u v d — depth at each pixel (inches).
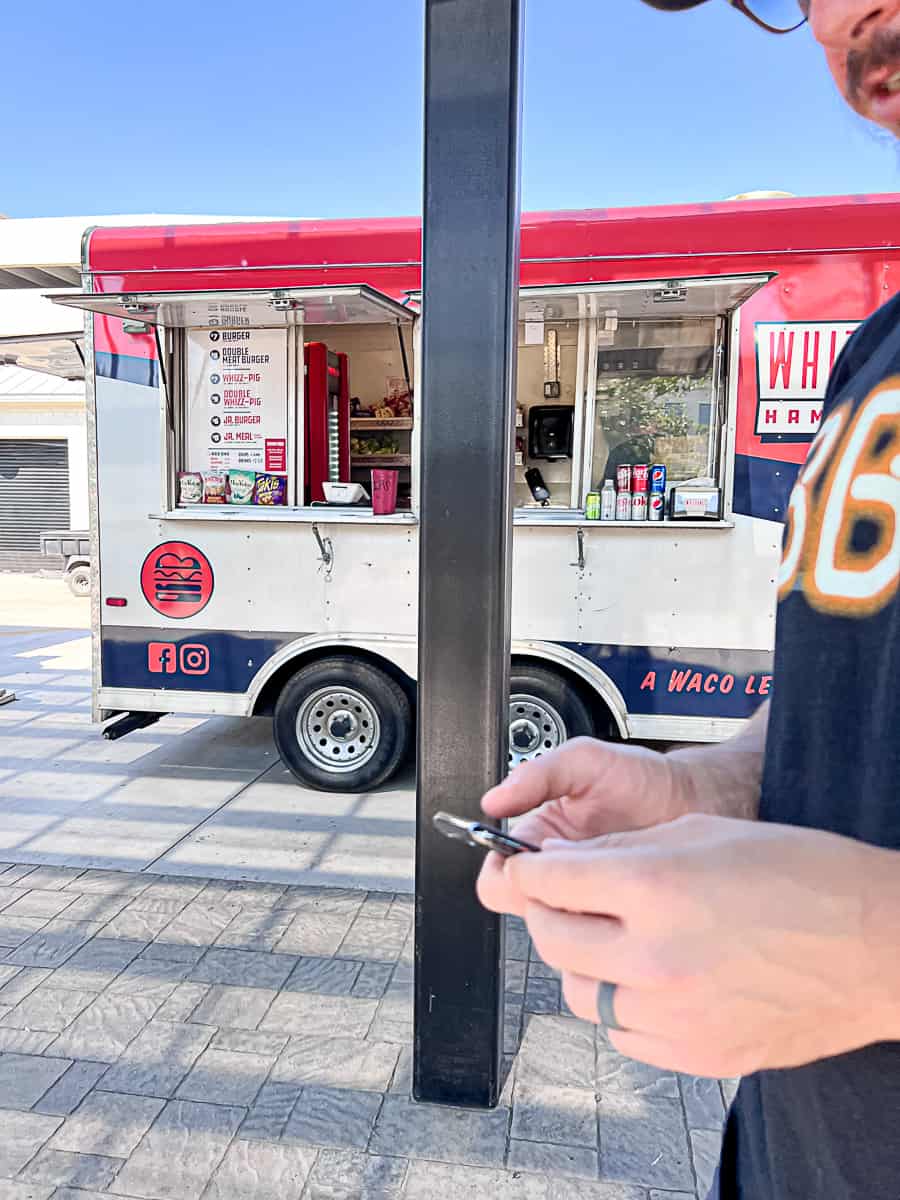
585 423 169.3
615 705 163.0
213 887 136.2
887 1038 15.2
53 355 219.3
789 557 25.3
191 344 175.8
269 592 171.3
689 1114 85.7
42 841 154.3
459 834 18.9
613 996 15.0
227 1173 77.7
